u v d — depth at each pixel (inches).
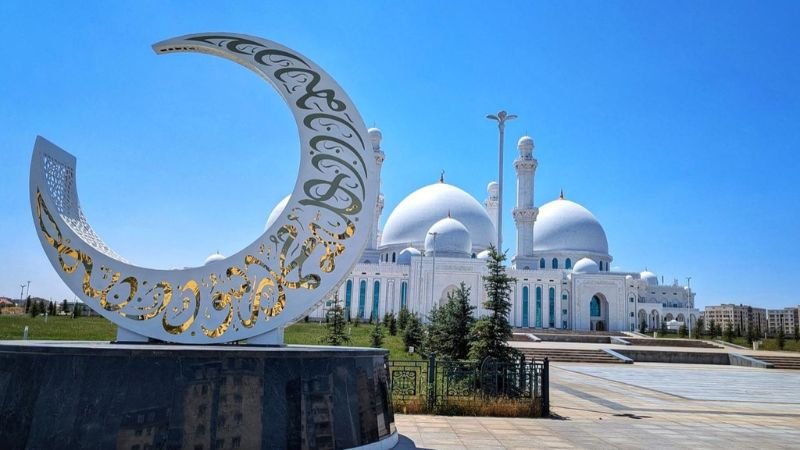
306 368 438.9
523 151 3469.5
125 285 533.3
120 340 523.2
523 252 3528.5
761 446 617.0
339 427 445.1
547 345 2287.2
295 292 535.5
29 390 405.4
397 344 1824.6
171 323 525.0
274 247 539.2
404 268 3339.1
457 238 3339.1
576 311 3494.1
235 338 523.5
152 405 397.7
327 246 547.2
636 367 1808.6
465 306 1066.7
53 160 580.4
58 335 1443.2
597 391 1103.0
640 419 770.8
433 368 744.3
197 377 407.5
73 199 605.3
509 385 778.8
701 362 2107.5
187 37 595.5
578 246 3939.5
